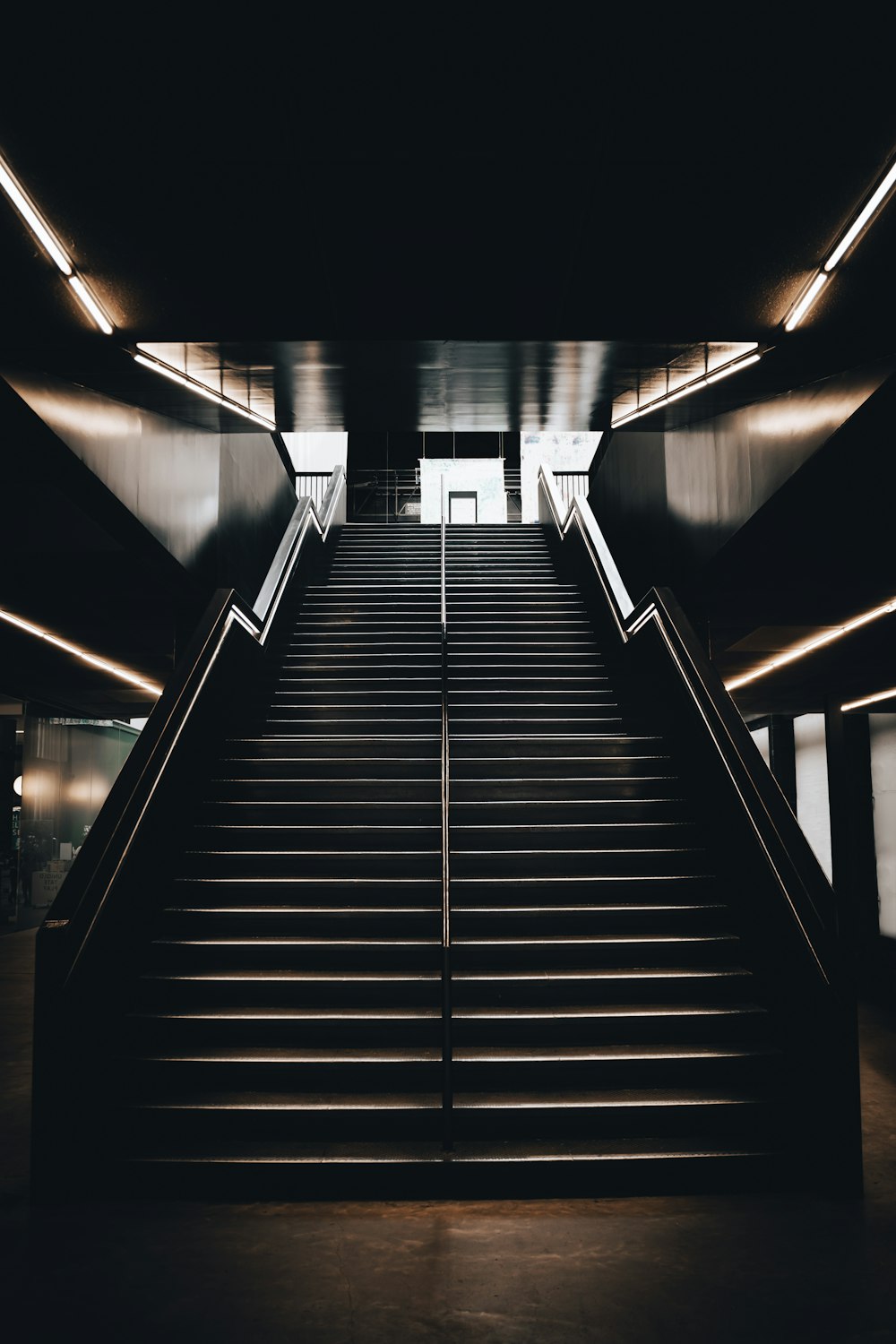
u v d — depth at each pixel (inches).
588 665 334.0
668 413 245.0
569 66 124.0
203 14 113.9
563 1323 110.1
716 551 263.1
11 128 126.6
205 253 155.2
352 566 438.9
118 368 194.4
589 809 234.4
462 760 253.4
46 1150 143.6
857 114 124.8
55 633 369.1
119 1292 117.3
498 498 729.0
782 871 168.7
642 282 166.4
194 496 293.1
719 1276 121.0
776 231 149.4
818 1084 148.7
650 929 197.5
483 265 161.8
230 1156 146.9
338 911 195.2
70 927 154.4
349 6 115.2
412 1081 161.0
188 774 225.1
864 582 288.2
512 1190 144.8
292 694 312.2
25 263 150.5
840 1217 137.9
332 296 170.6
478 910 194.9
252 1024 169.0
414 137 134.6
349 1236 131.8
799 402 203.9
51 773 554.3
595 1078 161.8
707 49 118.5
